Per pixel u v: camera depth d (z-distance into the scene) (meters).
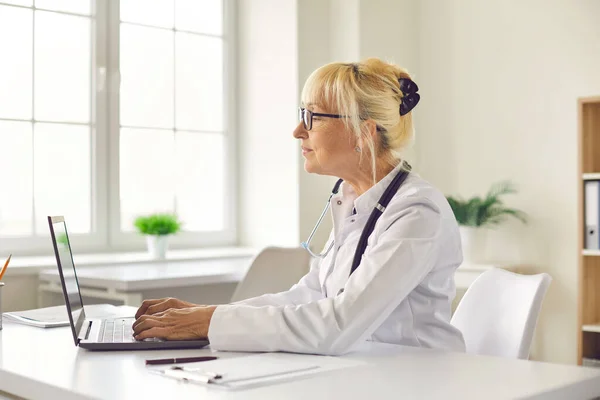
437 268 1.61
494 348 1.91
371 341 1.58
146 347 1.47
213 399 1.04
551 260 4.02
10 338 1.65
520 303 1.89
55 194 3.80
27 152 3.71
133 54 4.07
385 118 1.71
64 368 1.29
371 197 1.70
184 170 4.28
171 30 4.22
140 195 4.11
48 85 3.77
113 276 2.99
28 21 3.71
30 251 3.69
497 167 4.23
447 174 4.44
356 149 1.73
